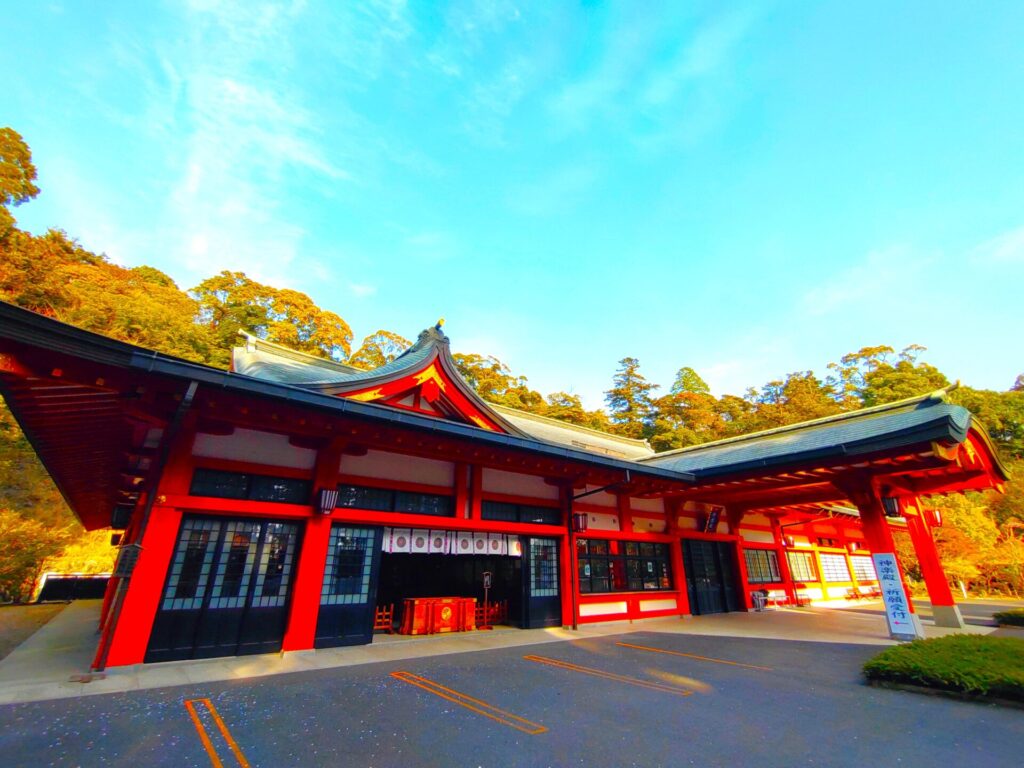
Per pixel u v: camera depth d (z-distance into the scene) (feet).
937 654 20.30
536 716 15.94
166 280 145.89
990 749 13.24
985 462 34.83
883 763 12.37
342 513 26.81
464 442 27.61
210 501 22.80
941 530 73.92
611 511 42.68
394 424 23.91
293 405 21.29
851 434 34.76
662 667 23.70
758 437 49.85
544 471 35.29
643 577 43.60
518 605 36.63
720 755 12.86
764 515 60.64
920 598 71.31
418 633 31.60
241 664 21.38
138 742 12.82
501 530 33.63
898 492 40.40
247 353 35.19
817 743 13.73
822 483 39.04
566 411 132.26
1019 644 21.71
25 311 14.58
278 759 12.10
